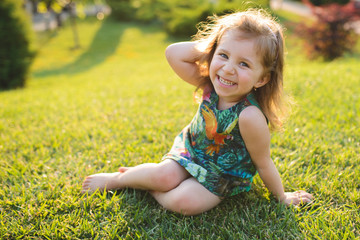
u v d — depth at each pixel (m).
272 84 1.71
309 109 3.27
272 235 1.66
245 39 1.55
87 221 1.74
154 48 13.71
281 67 1.67
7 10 7.29
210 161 1.83
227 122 1.73
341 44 10.45
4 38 7.36
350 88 3.85
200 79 1.96
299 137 2.65
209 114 1.81
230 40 1.59
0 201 1.91
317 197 1.92
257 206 1.89
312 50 10.66
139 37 15.47
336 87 3.88
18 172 2.26
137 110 3.60
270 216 1.78
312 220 1.73
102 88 5.31
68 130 3.06
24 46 7.69
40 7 13.62
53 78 9.03
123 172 2.00
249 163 1.81
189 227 1.72
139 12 18.53
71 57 12.67
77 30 17.00
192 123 1.95
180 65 1.94
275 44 1.59
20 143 2.79
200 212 1.79
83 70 10.27
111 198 1.90
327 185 2.00
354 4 11.07
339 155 2.33
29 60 7.82
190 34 15.03
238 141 1.75
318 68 5.54
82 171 2.26
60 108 3.93
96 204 1.87
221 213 1.82
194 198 1.74
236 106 1.71
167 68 8.96
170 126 3.01
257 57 1.56
